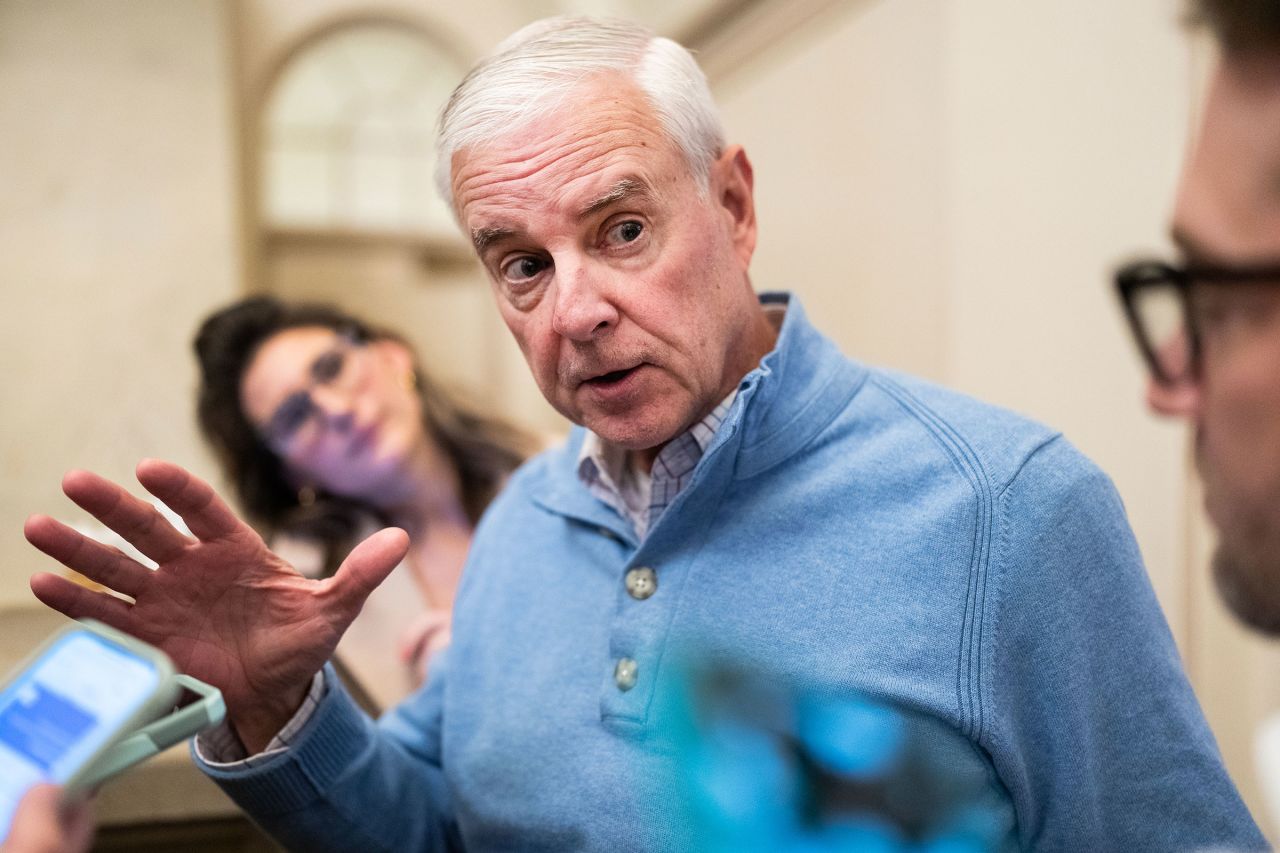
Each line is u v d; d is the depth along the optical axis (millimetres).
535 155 732
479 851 874
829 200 2660
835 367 847
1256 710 1208
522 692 861
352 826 854
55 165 2842
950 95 2074
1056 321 1734
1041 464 752
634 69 755
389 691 1442
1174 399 1263
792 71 2838
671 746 767
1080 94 1636
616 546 867
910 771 721
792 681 744
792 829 744
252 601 759
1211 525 1156
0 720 575
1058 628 726
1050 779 742
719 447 759
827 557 767
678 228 755
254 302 1820
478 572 986
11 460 2754
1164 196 1428
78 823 511
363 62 4629
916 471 771
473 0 4605
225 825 1249
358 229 4762
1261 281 1062
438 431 1818
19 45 2820
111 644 573
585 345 751
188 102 2938
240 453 1767
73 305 2840
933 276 2170
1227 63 1069
